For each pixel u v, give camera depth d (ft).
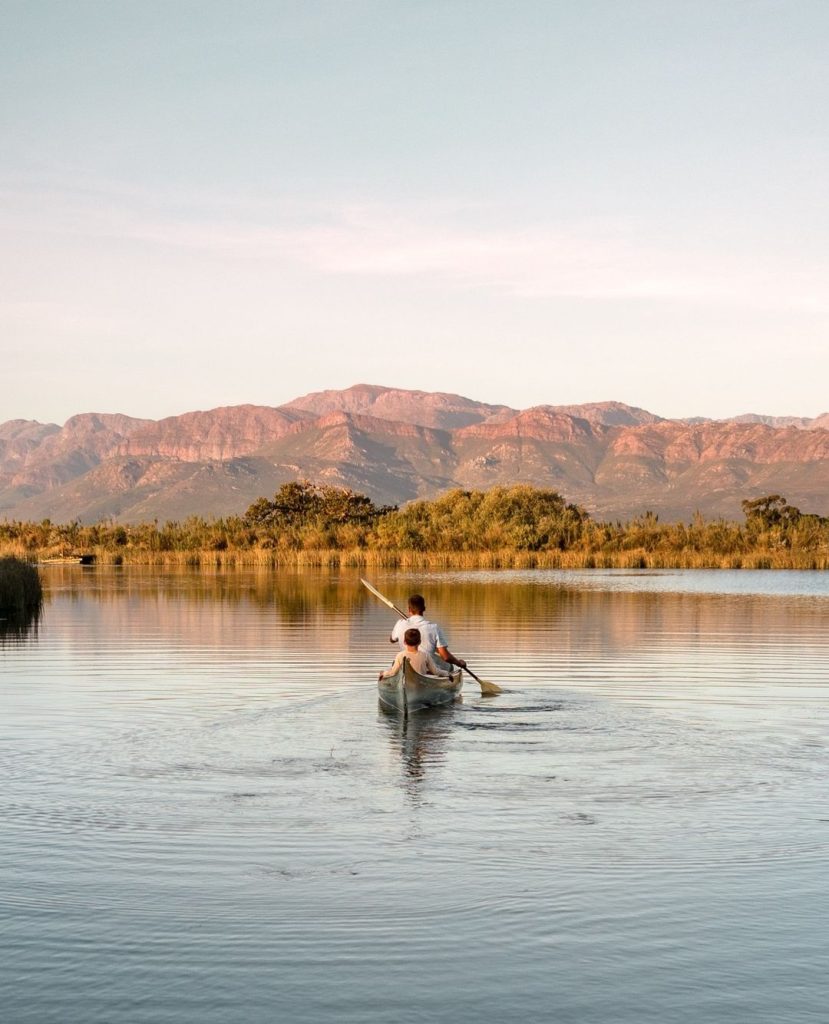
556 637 90.43
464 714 53.21
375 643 85.51
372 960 24.63
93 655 77.82
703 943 25.39
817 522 283.79
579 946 25.27
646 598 139.44
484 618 108.37
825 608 122.93
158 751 44.47
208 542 270.05
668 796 37.50
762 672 68.49
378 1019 22.20
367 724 50.62
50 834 33.22
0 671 69.31
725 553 245.04
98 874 29.81
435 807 36.22
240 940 25.61
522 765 42.24
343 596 141.49
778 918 26.76
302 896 28.19
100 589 157.48
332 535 266.57
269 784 39.22
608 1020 22.13
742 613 115.14
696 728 49.52
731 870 30.01
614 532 264.31
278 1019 22.18
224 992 23.21
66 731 48.65
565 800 37.06
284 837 32.96
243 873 29.89
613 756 43.80
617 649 81.41
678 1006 22.63
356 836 33.06
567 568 228.43
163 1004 22.75
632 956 24.80
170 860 30.94
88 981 23.70
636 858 31.01
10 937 25.76
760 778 40.01
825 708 55.06
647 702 57.00
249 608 121.49
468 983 23.57
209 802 36.78
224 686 62.44
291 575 199.72
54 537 285.43
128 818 34.86
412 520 286.46
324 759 43.32
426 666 57.47
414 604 59.77
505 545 253.03
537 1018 22.21
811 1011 22.43
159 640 87.86
